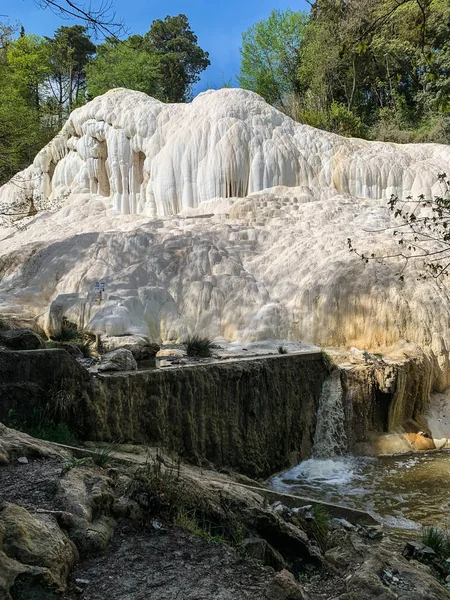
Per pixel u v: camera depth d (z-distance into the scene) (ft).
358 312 43.91
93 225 63.05
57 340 41.68
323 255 48.80
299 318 45.34
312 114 88.33
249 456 32.04
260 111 64.44
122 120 67.97
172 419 28.55
